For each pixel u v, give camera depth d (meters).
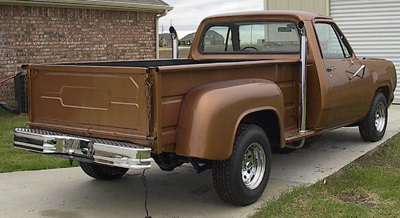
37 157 7.01
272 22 6.35
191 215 4.76
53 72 4.75
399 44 11.84
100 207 5.03
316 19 6.25
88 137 4.56
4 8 12.10
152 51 15.56
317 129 6.09
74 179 6.04
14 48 12.38
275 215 4.58
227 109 4.43
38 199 5.28
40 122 4.94
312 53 5.97
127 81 4.21
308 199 5.02
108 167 5.83
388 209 4.67
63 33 13.29
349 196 5.12
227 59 6.68
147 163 4.13
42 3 12.58
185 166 6.61
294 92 5.80
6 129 9.43
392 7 11.81
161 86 4.12
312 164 6.52
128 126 4.27
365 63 7.09
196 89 4.42
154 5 14.97
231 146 4.47
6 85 12.34
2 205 5.08
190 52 7.11
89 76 4.47
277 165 6.50
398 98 11.98
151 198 5.30
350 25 12.43
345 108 6.55
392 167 6.26
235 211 4.83
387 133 8.33
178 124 4.34
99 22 14.07
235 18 6.63
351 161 6.58
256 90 4.83
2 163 6.65
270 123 5.28
